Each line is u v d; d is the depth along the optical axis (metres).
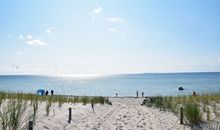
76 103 17.31
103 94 49.53
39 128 7.79
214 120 10.58
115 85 85.44
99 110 15.60
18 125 6.94
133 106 21.19
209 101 16.56
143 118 13.23
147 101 23.67
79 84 101.38
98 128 9.97
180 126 10.43
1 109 8.46
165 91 53.78
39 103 13.12
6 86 79.56
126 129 10.09
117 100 30.02
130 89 62.72
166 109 16.41
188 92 49.22
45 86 84.44
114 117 13.49
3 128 6.54
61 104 14.25
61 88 72.94
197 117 10.52
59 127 8.71
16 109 7.39
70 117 10.27
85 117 11.88
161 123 11.45
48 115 9.97
